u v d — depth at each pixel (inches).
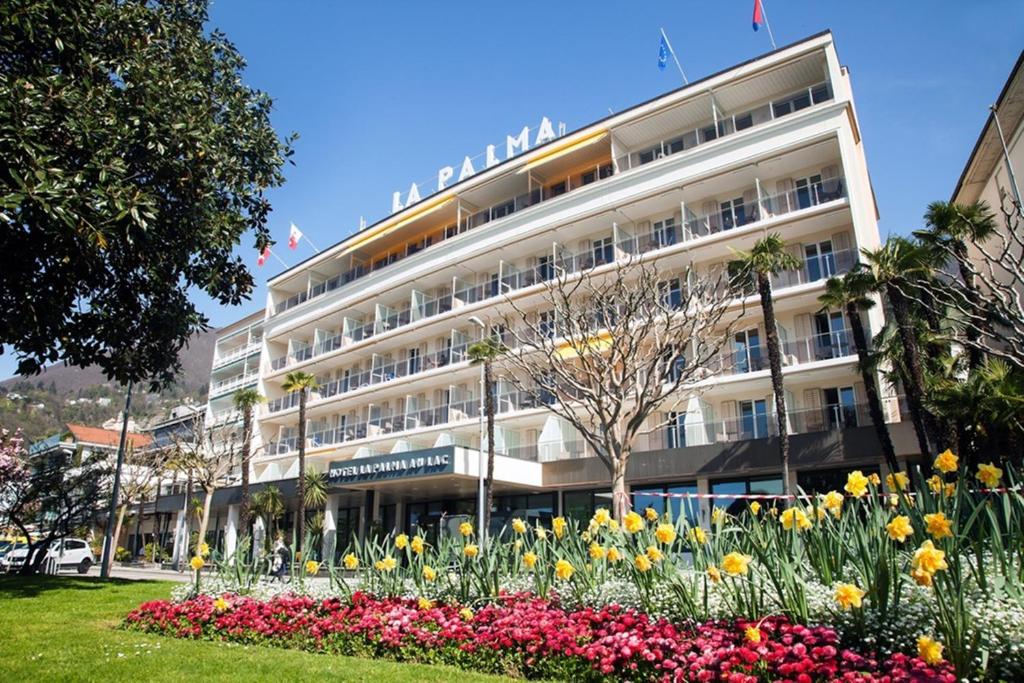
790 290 969.5
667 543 291.4
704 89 1138.7
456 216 1576.0
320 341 1818.4
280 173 525.3
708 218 1115.3
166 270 456.1
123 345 485.4
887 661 200.7
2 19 348.8
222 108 507.8
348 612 377.7
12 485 1042.1
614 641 258.8
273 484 1481.3
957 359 735.1
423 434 1379.2
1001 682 186.5
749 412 1030.4
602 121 1259.8
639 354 900.6
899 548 268.1
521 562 381.4
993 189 928.3
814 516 278.1
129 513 2098.9
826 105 1016.2
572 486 1098.7
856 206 957.2
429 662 308.5
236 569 497.4
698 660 224.1
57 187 324.2
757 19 1139.3
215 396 2182.6
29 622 437.7
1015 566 236.8
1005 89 756.6
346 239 1804.9
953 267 885.8
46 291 387.2
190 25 513.7
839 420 925.2
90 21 403.5
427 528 1296.8
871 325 915.4
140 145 414.3
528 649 277.6
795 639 222.2
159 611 441.1
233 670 284.8
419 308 1558.8
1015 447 605.9
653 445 1044.5
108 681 264.1
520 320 1304.1
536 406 1194.6
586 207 1238.3
